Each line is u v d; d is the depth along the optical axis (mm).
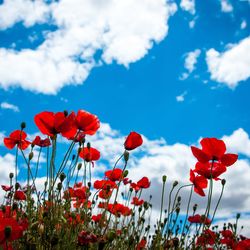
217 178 717
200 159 686
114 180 834
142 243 884
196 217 874
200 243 778
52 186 576
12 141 764
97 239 534
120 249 810
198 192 765
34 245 543
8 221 443
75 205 856
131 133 710
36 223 583
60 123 580
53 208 595
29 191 672
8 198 811
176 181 796
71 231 666
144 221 926
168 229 791
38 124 585
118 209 917
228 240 979
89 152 800
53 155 580
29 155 723
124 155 704
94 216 862
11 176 817
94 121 643
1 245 454
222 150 673
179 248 828
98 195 843
